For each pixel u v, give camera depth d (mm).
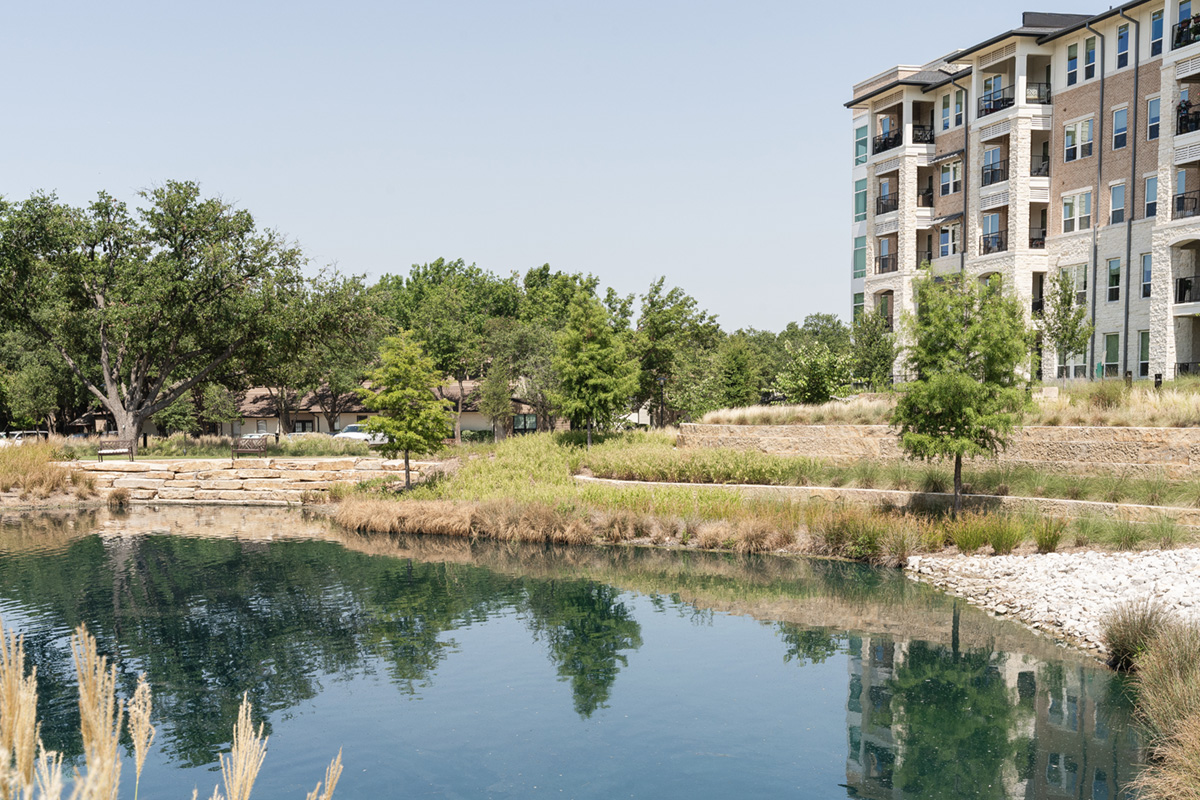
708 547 24594
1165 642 11305
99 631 15969
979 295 22391
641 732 11031
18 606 17812
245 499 37688
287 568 22000
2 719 3861
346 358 55844
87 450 44625
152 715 11750
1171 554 17203
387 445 34219
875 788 9289
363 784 9531
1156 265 33656
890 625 15914
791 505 25516
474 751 10469
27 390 60000
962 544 21047
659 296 51750
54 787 3926
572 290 78625
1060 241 39062
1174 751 8812
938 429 22125
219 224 44500
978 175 42406
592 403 36781
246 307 42500
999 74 42219
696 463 30656
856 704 11914
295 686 12938
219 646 14969
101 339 43906
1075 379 37719
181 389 45281
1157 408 23594
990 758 10023
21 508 35344
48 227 41531
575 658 14250
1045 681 12555
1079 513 21359
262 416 73938
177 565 22344
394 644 15109
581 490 30188
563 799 9125
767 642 14984
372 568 22016
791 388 38219
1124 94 35938
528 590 19359
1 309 42875
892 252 48125
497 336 66938
